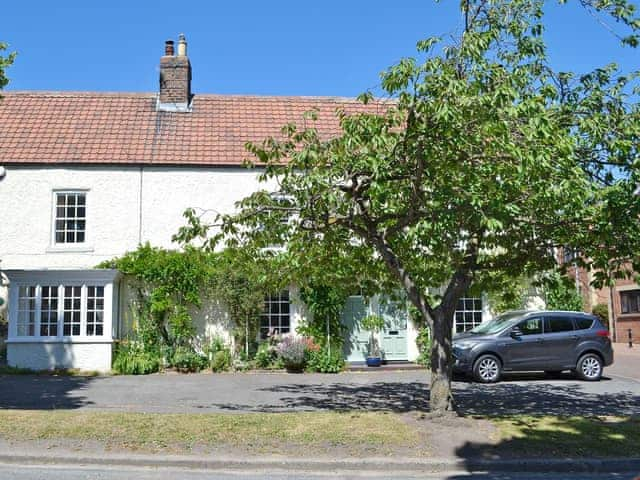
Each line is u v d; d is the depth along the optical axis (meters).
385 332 20.33
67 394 14.26
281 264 12.45
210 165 20.14
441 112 8.24
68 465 8.49
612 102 10.49
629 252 9.97
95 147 20.33
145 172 20.03
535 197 9.22
